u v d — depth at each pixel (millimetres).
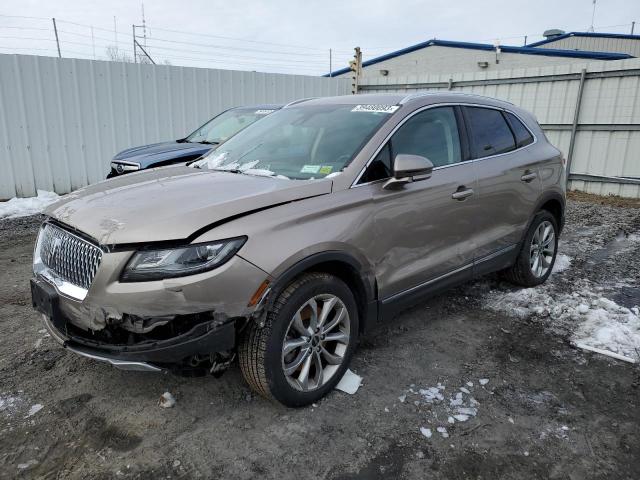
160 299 2488
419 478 2508
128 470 2541
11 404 3062
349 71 24078
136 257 2539
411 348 3799
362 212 3143
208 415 2979
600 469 2578
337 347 3199
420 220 3529
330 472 2543
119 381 3324
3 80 8930
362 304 3295
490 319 4316
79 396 3156
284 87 12344
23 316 4340
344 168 3236
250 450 2689
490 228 4242
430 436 2811
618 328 4016
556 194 5000
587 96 10297
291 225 2805
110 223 2660
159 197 2939
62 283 2850
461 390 3252
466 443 2760
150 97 10445
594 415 3016
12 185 9359
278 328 2768
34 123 9344
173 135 10875
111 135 10172
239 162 3773
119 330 2646
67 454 2646
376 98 3986
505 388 3285
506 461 2627
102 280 2555
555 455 2674
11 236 7020
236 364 3461
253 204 2768
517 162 4488
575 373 3473
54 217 3023
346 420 2939
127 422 2910
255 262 2623
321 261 2910
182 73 10727
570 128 10641
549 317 4348
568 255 6273
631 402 3148
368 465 2590
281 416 2965
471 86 12062
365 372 3457
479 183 4023
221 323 2594
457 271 3994
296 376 3008
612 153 10188
